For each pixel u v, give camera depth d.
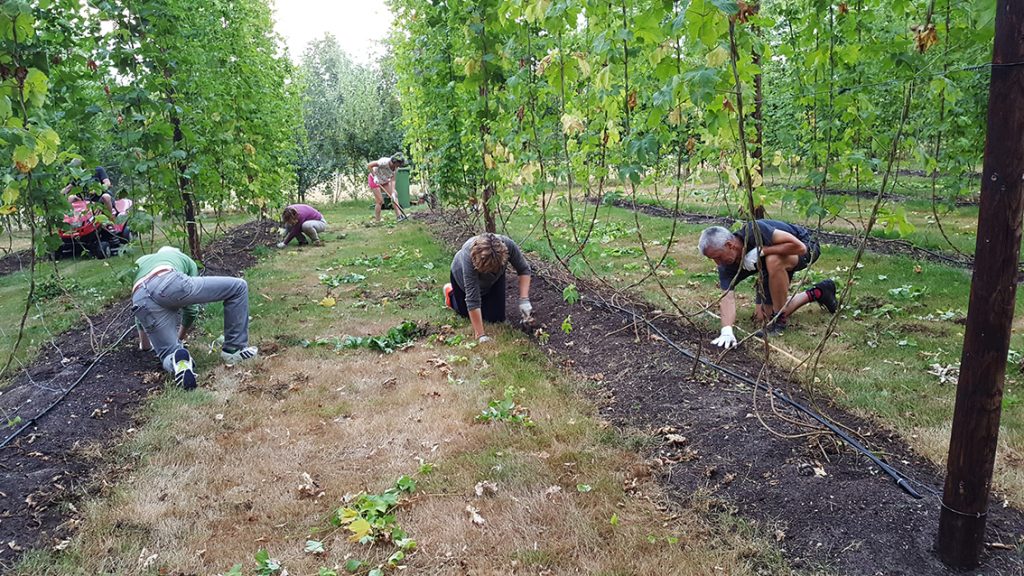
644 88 4.69
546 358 5.16
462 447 3.75
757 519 2.95
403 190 18.88
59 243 5.35
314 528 3.04
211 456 3.74
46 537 3.03
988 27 3.23
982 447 2.38
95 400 4.48
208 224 15.22
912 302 6.05
